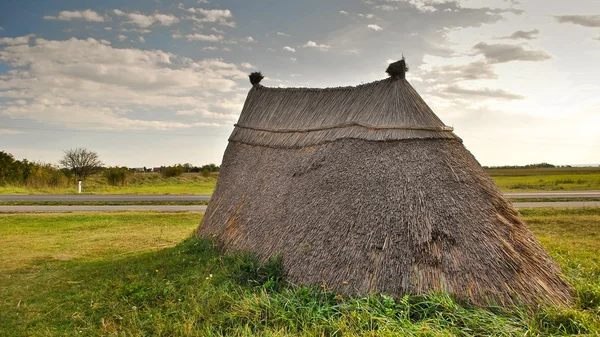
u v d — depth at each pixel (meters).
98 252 12.05
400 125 8.05
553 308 6.04
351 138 8.38
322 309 6.12
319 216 7.68
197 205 23.70
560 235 14.38
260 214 9.12
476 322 5.60
